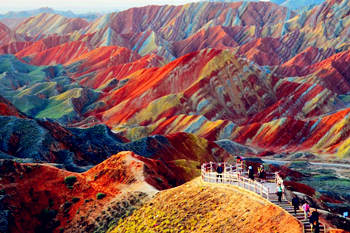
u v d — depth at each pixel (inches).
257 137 5738.2
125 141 4104.3
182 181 2402.8
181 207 1296.8
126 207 1584.6
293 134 5620.1
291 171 3882.9
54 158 2773.1
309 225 954.1
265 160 4913.9
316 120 5718.5
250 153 5231.3
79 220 1601.9
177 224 1205.1
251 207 1088.2
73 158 2807.6
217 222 1107.9
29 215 1641.2
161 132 5915.4
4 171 1777.8
